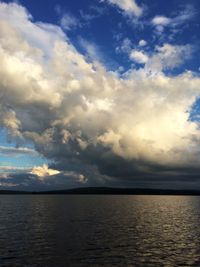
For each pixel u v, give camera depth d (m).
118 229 67.38
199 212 123.62
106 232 62.53
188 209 143.62
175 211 128.88
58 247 46.97
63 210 127.62
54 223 77.25
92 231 63.69
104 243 50.47
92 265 37.03
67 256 41.41
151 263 38.09
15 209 133.50
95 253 43.25
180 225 76.31
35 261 38.66
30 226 70.94
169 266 36.78
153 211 127.50
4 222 79.00
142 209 141.12
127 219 90.06
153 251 44.84
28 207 150.00
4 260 39.09
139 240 53.62
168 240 53.91
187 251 44.97
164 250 45.59
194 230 67.19
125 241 52.44
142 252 44.16
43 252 43.56
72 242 51.03
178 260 39.62
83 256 41.47
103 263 38.00
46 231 62.97
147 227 71.69
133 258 40.56
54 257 40.75
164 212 122.19
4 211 120.19
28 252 43.53
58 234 59.16
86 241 52.06
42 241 51.69
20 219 87.12
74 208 143.00
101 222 80.88
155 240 53.81
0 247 46.72
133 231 64.56
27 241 51.62
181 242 52.06
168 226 74.06
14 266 36.31
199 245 49.53
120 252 44.03
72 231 63.31
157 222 82.75
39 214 105.44
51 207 151.12
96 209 136.50
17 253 42.88
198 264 37.78
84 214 106.69
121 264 37.56
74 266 36.53
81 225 73.62
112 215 103.69
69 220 85.12
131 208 148.38
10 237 55.47
